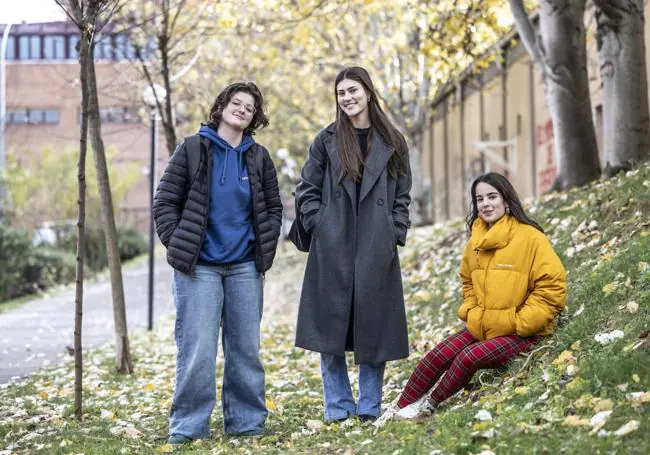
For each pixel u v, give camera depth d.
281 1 14.60
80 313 7.21
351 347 6.40
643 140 11.09
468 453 4.61
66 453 5.81
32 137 42.72
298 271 22.14
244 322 6.18
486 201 6.15
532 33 12.46
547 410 5.00
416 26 19.77
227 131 6.22
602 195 9.70
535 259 6.05
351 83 6.30
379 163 6.32
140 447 5.95
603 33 11.25
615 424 4.50
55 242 32.09
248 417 6.20
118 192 39.31
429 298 10.98
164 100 15.27
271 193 6.31
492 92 26.03
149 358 11.30
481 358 5.89
